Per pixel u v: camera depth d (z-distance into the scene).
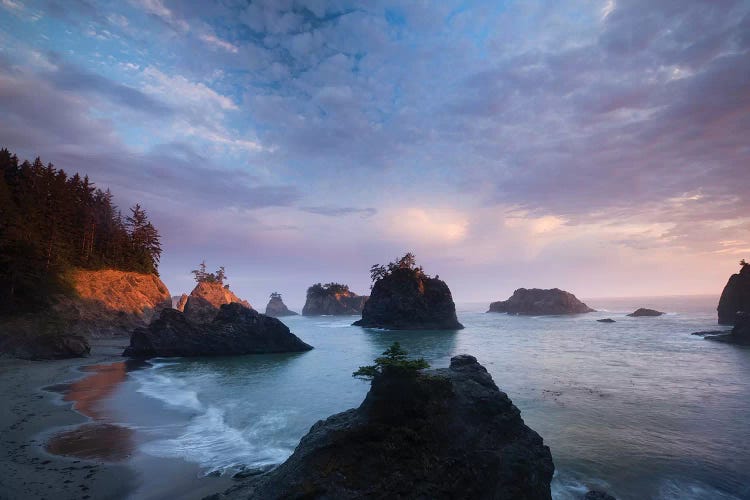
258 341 64.44
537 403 28.52
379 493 11.34
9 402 27.45
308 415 25.80
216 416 25.55
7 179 90.81
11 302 60.47
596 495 14.27
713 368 44.16
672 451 19.30
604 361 49.56
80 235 93.88
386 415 13.08
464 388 16.02
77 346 53.84
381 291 136.00
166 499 13.75
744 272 109.94
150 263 112.12
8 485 14.02
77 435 20.95
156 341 59.00
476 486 12.77
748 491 15.38
